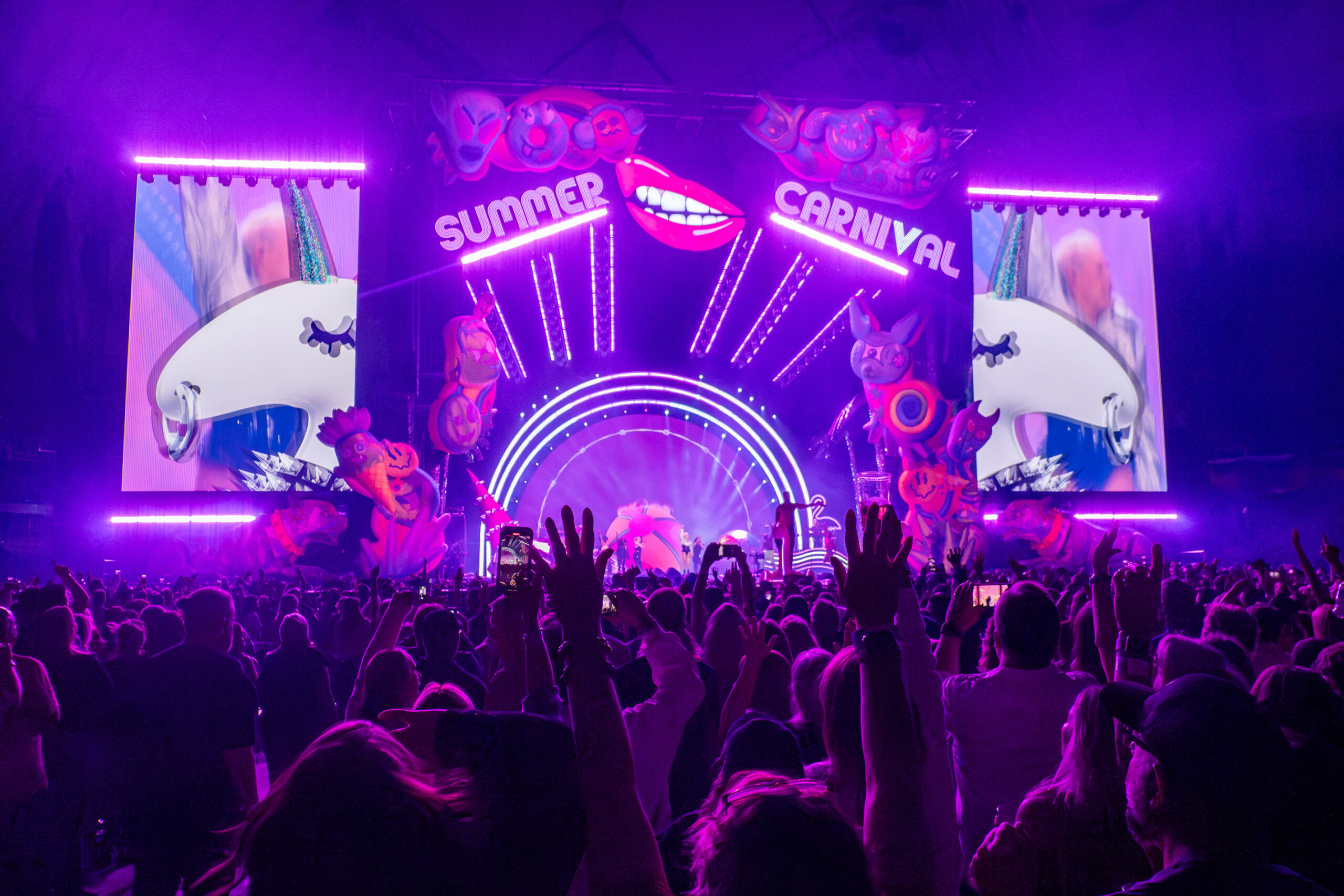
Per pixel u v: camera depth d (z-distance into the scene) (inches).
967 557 1194.0
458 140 1167.0
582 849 74.5
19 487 1141.1
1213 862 69.5
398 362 1173.1
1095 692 107.2
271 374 1152.8
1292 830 101.9
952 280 1253.7
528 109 1181.7
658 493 1400.1
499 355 1217.4
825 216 1258.0
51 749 198.5
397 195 1190.9
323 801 64.5
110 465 1171.9
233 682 183.9
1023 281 1261.1
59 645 205.0
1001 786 132.4
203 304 1154.0
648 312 1346.0
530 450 1332.4
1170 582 214.8
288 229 1174.3
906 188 1242.0
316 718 226.8
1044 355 1250.0
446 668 201.2
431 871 65.4
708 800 76.4
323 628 396.2
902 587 85.8
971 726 135.9
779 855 61.2
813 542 1286.9
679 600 210.5
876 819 80.8
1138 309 1267.2
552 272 1291.8
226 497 1131.3
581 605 80.0
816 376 1357.0
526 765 71.8
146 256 1148.5
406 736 102.7
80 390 1179.9
